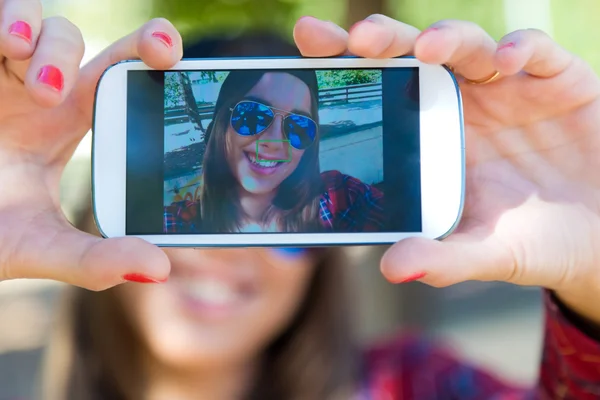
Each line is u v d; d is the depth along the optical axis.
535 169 0.33
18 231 0.31
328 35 0.33
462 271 0.30
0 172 0.32
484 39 0.32
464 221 0.33
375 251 0.70
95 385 0.44
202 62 0.34
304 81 0.34
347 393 0.45
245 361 0.44
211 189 0.33
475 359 0.89
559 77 0.32
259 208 0.33
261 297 0.43
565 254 0.31
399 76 0.33
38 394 0.84
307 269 0.43
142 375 0.44
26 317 1.04
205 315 0.42
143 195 0.33
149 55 0.32
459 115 0.33
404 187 0.33
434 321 0.72
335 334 0.45
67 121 0.34
